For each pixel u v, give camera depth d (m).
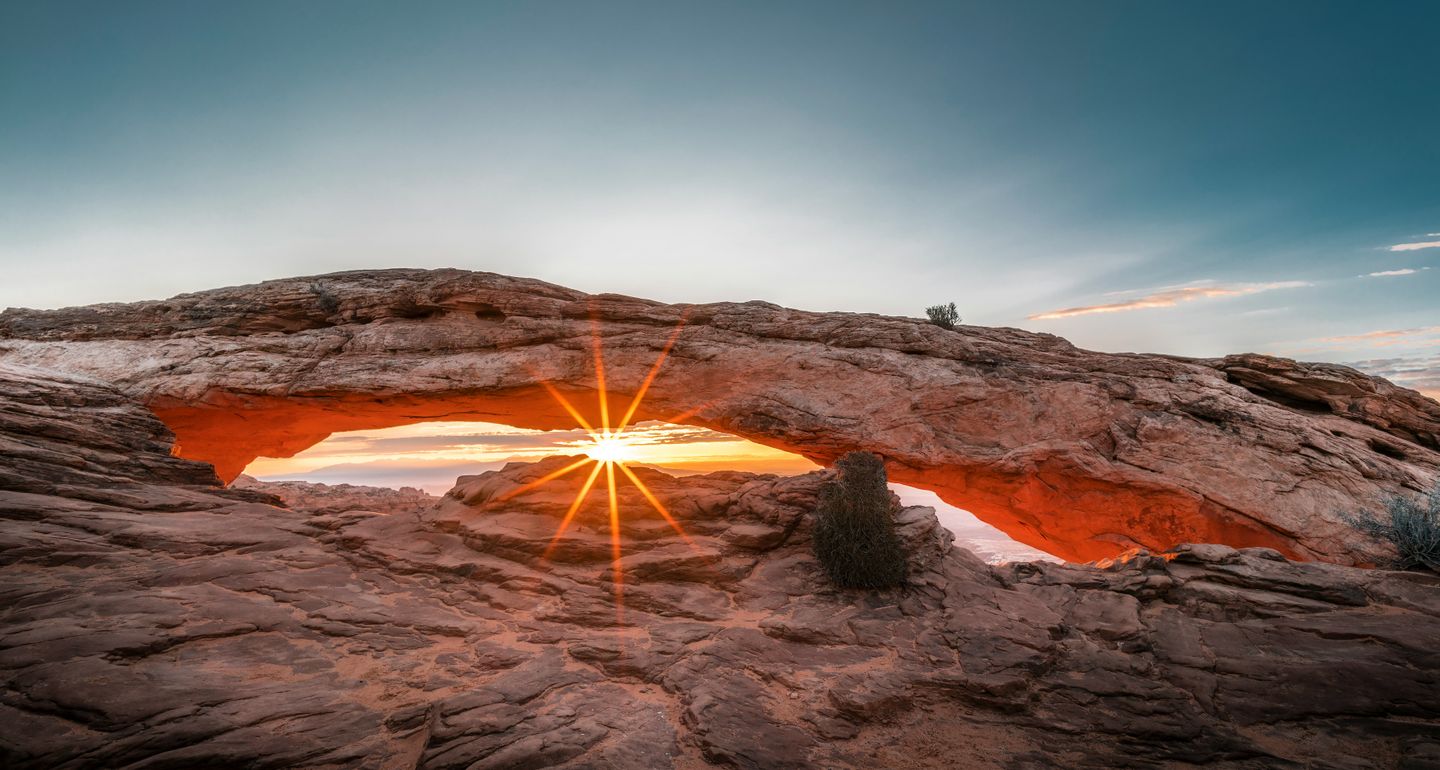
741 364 23.00
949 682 9.20
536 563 13.55
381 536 15.09
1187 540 19.00
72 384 20.95
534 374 23.14
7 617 9.29
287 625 10.35
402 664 9.59
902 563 12.71
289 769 6.94
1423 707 8.34
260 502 17.11
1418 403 20.80
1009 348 23.25
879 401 21.56
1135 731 8.20
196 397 23.08
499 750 7.24
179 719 7.37
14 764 6.41
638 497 15.58
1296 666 9.30
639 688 9.19
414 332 24.58
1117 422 20.14
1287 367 21.52
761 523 14.82
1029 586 12.78
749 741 7.79
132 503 14.80
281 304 25.47
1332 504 17.45
